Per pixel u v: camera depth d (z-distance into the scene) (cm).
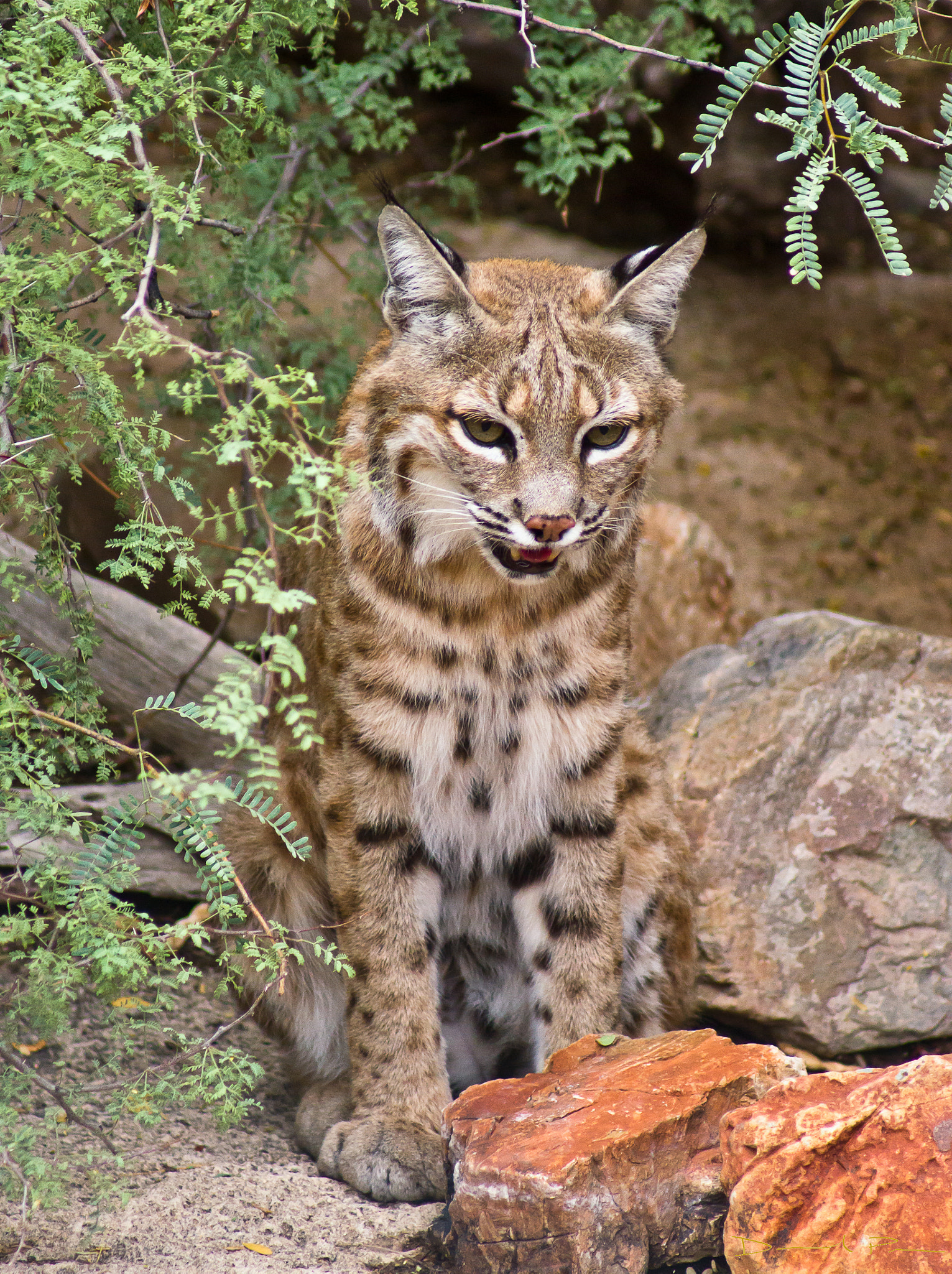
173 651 959
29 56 474
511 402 603
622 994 771
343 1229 607
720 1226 565
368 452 652
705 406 1977
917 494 1777
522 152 2369
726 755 897
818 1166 525
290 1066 770
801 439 1905
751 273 2298
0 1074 541
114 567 507
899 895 848
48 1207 546
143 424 515
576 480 611
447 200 2220
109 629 951
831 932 839
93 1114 677
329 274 1722
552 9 929
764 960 830
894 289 2256
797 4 1606
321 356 1124
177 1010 812
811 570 1598
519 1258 556
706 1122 581
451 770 688
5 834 518
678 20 944
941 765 880
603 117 1327
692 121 2003
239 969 610
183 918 897
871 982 830
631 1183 555
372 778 681
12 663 720
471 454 611
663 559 1210
